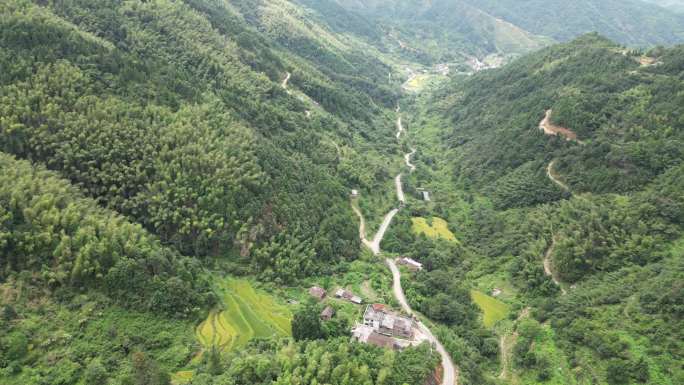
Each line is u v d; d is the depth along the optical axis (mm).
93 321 93562
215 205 131000
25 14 152250
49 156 125375
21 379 81125
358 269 142375
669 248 124438
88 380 84062
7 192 102188
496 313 131750
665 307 105688
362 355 97062
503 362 115000
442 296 130500
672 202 131625
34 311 90750
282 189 147625
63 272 96250
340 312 119500
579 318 115062
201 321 106375
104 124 132625
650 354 99625
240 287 122688
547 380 105688
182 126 142875
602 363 102875
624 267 125500
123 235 108688
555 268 137250
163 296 101938
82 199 116688
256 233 133125
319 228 147750
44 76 133625
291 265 131625
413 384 96000
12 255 96125
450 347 111500
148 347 94688
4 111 122000
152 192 128625
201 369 91375
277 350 96938
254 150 151750
